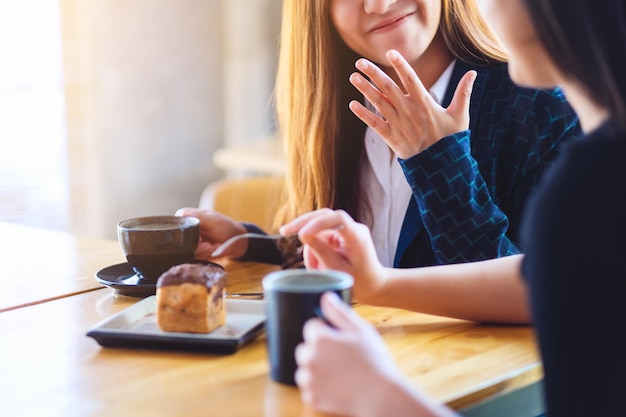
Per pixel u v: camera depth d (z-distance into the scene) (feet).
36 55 11.80
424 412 2.90
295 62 6.22
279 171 11.10
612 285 3.03
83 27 12.21
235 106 14.12
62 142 12.23
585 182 3.04
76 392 3.48
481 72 5.89
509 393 3.63
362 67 5.04
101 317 4.50
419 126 5.10
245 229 5.87
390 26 5.73
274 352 3.50
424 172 5.11
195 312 3.95
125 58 12.76
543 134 5.60
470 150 5.53
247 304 4.34
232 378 3.59
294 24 6.18
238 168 12.73
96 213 12.74
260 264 5.66
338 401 3.03
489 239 5.14
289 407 3.27
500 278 4.33
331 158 6.19
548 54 3.20
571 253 3.06
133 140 13.05
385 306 4.36
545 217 3.11
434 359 3.81
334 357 3.03
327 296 3.27
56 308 4.69
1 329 4.33
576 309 3.09
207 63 13.80
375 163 6.12
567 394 3.15
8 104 11.63
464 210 5.12
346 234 4.11
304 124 6.26
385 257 6.12
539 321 3.18
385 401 2.93
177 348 3.93
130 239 4.90
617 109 3.05
